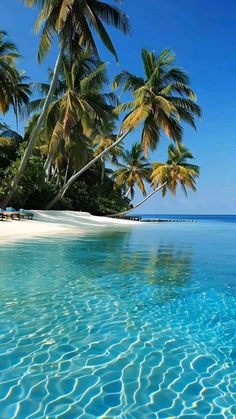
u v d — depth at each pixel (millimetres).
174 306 5762
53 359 3748
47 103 21391
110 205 42125
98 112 27250
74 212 30562
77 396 3061
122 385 3254
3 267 8820
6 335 4379
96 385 3244
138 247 14016
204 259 10812
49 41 20125
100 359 3775
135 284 7227
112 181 45844
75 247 13055
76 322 4906
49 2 18875
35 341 4215
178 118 26453
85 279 7605
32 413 2818
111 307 5645
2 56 25516
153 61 27812
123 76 27703
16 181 23578
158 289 6848
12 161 27922
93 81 26422
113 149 39750
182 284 7281
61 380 3320
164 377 3420
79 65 26875
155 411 2871
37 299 5977
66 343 4176
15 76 26156
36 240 15023
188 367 3635
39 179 26281
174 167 43344
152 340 4336
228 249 13648
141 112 24938
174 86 26875
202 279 7789
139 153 44938
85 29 19781
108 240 16219
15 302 5781
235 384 3309
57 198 29125
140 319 5109
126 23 21125
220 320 5121
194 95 26578
